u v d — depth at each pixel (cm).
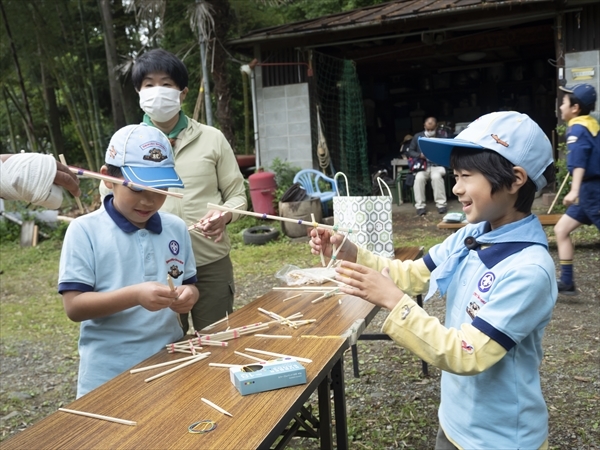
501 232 174
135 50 1410
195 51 1220
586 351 399
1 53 1263
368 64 1426
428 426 321
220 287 301
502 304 161
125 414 153
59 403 394
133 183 191
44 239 1062
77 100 1391
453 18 935
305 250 796
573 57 898
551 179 176
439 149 182
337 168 1137
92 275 206
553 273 167
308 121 1041
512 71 1456
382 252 328
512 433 170
